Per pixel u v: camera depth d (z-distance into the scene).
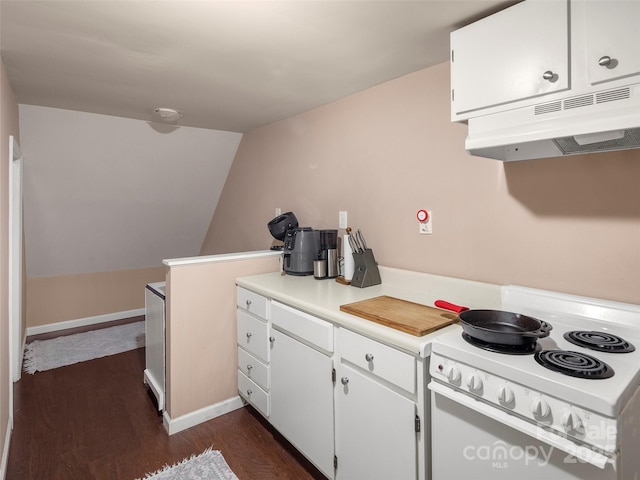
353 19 1.42
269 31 1.52
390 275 2.07
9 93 2.12
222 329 2.29
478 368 1.06
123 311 4.34
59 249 3.76
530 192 1.52
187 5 1.32
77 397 2.51
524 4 1.19
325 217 2.59
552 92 1.13
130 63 1.86
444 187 1.83
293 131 2.88
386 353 1.32
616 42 1.01
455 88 1.39
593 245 1.36
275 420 1.98
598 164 1.34
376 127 2.17
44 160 3.03
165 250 4.43
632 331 1.21
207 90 2.28
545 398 0.93
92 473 1.77
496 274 1.64
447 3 1.30
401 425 1.28
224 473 1.77
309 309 1.68
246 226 3.61
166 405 2.18
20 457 1.88
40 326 3.83
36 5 1.32
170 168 3.59
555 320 1.37
